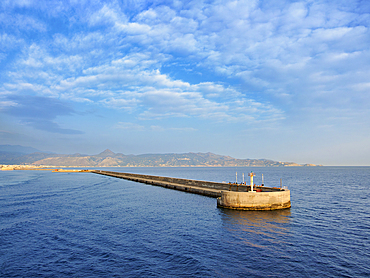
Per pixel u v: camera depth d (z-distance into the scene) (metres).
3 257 16.89
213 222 25.84
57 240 20.20
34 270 14.95
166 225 24.86
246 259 16.39
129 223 25.73
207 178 124.31
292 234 21.86
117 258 16.58
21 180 95.25
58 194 50.44
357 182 87.19
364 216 29.28
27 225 24.88
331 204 37.94
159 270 14.81
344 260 16.25
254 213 29.69
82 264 15.71
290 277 13.91
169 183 69.31
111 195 49.38
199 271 14.65
